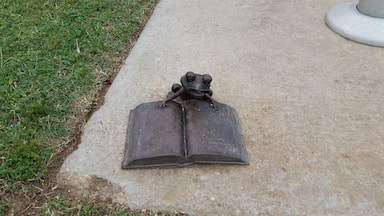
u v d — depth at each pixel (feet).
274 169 4.09
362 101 5.15
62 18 6.68
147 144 4.08
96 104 4.93
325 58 6.03
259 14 7.26
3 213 3.62
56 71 5.42
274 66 5.78
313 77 5.58
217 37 6.47
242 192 3.84
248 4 7.61
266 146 4.36
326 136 4.56
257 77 5.52
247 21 7.01
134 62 5.72
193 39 6.38
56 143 4.32
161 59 5.82
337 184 3.97
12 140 4.26
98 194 3.80
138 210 3.69
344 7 7.06
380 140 4.54
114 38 6.29
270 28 6.81
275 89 5.29
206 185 3.89
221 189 3.86
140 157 3.97
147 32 6.50
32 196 3.77
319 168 4.14
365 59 6.06
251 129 4.58
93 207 3.67
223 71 5.62
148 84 5.27
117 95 5.05
